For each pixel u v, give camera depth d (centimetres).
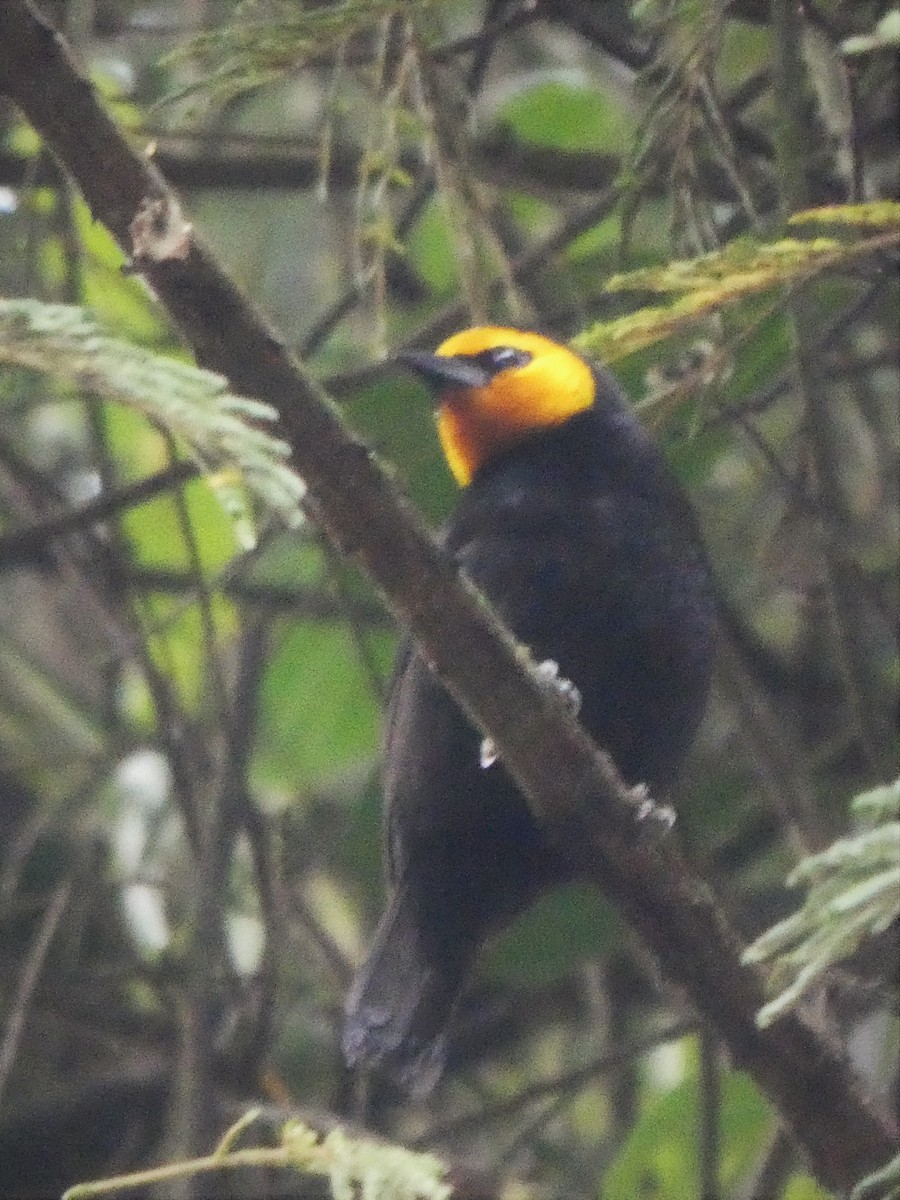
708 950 698
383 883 1145
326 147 821
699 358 779
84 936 1252
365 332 1260
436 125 810
